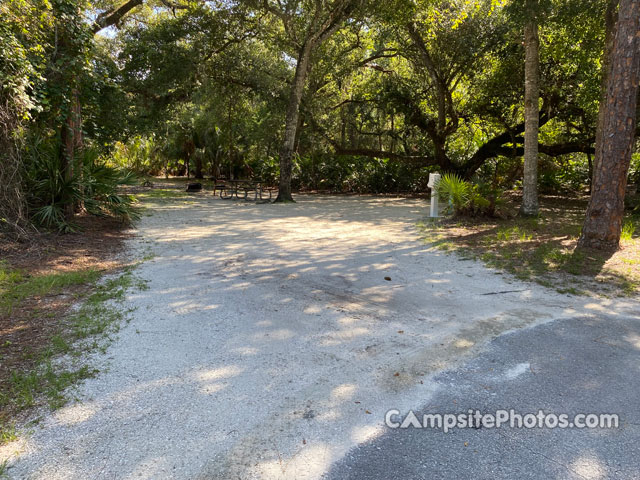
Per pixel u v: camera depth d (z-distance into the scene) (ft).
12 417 8.48
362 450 7.72
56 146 29.78
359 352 11.66
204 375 10.29
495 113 59.36
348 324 13.64
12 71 22.44
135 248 24.54
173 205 49.32
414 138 79.30
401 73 75.15
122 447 7.67
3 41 21.49
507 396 9.53
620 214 23.59
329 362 11.07
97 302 15.14
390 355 11.50
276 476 7.04
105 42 61.67
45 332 12.50
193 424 8.39
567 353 11.66
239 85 71.67
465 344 12.23
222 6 58.23
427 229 32.40
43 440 7.83
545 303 15.85
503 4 47.91
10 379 9.80
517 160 74.79
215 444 7.81
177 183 98.89
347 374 10.46
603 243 23.61
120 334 12.55
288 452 7.64
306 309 14.94
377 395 9.55
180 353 11.43
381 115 80.94
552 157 74.54
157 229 31.45
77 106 31.24
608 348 11.99
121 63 59.93
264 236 28.94
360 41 68.69
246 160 112.06
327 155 84.64
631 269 19.86
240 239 27.76
